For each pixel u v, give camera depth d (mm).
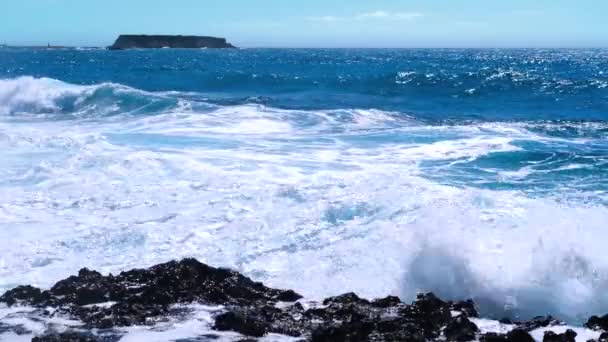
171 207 9562
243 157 13391
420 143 15430
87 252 7723
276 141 15711
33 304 5715
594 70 56312
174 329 5008
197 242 8047
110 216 9148
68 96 23781
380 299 5875
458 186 10992
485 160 13234
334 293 6539
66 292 5902
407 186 10430
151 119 19969
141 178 11352
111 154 13156
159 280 6027
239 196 10086
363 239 7926
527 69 58531
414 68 58688
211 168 12141
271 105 24672
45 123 19969
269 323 5125
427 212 8617
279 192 10219
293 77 36656
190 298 5816
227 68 58750
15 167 12094
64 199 10039
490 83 34375
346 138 16219
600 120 20578
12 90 24438
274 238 8164
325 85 33000
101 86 24516
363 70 53750
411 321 5172
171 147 14609
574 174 11898
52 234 8344
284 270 7145
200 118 19734
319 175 11562
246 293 6020
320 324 5188
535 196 10211
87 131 17375
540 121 20078
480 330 5168
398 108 24422
